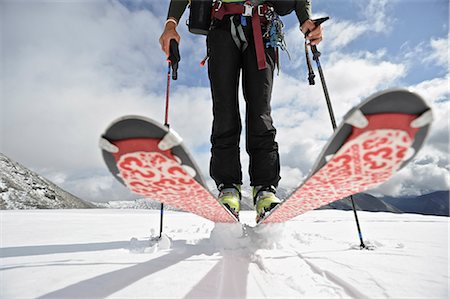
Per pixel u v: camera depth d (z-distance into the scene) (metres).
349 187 0.94
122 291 0.69
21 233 1.76
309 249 1.22
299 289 0.72
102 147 0.73
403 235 1.68
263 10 1.81
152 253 1.12
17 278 0.79
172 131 0.70
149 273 0.83
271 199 1.51
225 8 1.80
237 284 0.75
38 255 1.08
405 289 0.71
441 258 1.02
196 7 1.86
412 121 0.64
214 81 1.74
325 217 3.82
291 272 0.87
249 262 0.99
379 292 0.69
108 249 1.20
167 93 1.64
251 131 1.71
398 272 0.84
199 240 1.40
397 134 0.67
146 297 0.66
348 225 2.46
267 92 1.73
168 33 1.70
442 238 1.52
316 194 1.00
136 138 0.72
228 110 1.71
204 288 0.72
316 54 1.74
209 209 1.14
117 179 0.88
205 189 0.90
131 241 1.34
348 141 0.69
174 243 1.35
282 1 1.89
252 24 1.75
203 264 0.94
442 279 0.78
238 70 1.82
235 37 1.75
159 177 0.86
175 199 1.05
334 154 0.74
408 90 0.59
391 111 0.63
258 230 1.30
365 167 0.79
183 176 0.84
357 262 0.96
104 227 2.21
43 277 0.80
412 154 0.73
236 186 1.63
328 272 0.84
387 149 0.72
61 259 1.00
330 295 0.69
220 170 1.65
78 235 1.67
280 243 1.30
